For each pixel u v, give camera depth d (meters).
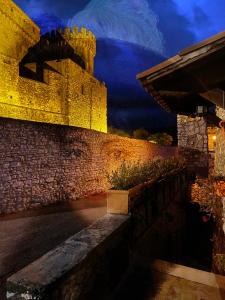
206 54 2.63
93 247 2.99
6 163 9.85
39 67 24.36
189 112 4.86
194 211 11.18
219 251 6.62
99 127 33.38
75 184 13.31
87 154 14.41
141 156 22.19
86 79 29.55
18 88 19.86
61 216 9.59
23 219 9.12
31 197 10.81
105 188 16.19
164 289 3.63
